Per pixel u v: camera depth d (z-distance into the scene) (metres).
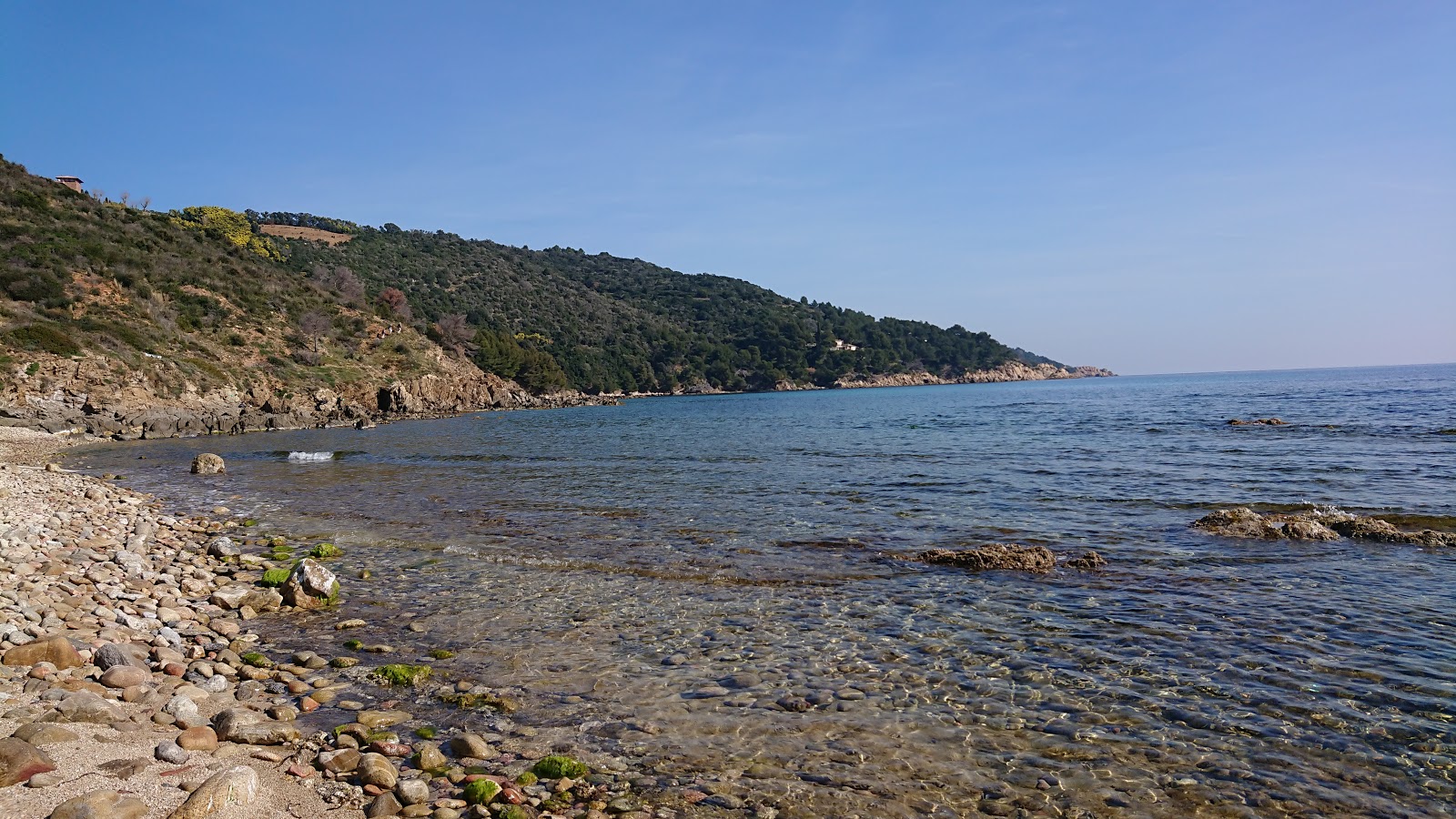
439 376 94.50
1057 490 22.00
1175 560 14.00
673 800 6.24
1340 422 43.16
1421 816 5.93
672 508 20.75
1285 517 16.23
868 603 11.77
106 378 53.88
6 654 8.02
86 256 69.25
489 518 19.67
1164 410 62.06
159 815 5.25
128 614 10.48
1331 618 10.54
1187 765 6.75
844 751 7.09
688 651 9.80
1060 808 6.11
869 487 23.58
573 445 43.62
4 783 5.35
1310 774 6.56
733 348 190.50
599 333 170.62
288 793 6.09
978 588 12.48
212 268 84.75
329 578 12.33
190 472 31.33
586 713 7.93
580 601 12.12
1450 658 8.97
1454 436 34.38
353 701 8.23
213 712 7.68
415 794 6.04
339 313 94.75
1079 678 8.70
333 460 36.47
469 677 8.95
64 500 20.84
